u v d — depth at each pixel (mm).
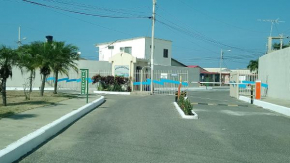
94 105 15281
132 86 27766
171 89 30906
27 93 21453
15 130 7902
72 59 20562
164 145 7430
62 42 19672
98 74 28734
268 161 6297
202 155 6625
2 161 5484
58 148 7043
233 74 25266
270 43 32094
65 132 8875
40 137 7426
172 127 9898
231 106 17156
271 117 12844
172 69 38750
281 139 8430
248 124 10875
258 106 17344
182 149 7094
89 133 8742
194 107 16125
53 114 10836
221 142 7910
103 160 6148
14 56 13211
